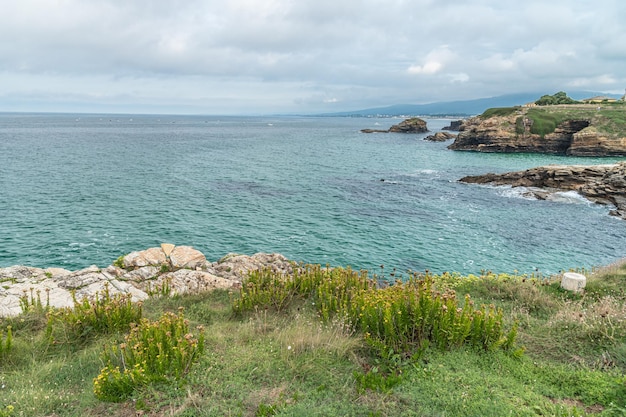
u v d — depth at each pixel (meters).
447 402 5.80
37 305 10.88
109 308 9.23
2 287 13.28
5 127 158.38
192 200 37.69
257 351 7.56
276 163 63.91
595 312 9.10
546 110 94.81
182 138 115.88
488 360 7.12
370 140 115.94
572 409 5.61
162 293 12.91
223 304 11.68
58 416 5.77
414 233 28.77
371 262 23.42
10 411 5.64
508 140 83.12
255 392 6.19
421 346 7.31
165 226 29.45
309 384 6.45
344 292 10.43
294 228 29.73
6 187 40.12
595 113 84.88
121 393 6.17
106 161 61.72
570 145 77.81
